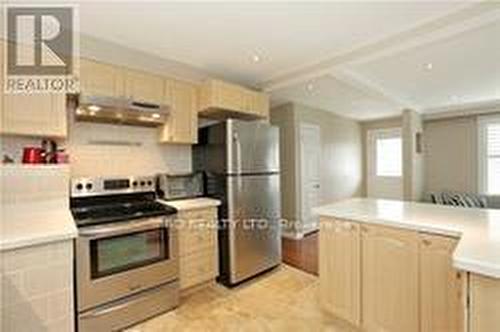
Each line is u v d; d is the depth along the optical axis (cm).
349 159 623
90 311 203
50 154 226
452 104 530
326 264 233
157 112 270
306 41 257
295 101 469
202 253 284
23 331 157
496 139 535
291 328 219
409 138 523
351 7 205
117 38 246
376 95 423
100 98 231
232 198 295
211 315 240
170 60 295
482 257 114
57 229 172
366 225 204
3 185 203
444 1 201
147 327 223
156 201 283
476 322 111
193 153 338
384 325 195
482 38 249
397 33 242
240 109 328
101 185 254
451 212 215
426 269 174
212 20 219
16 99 202
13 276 153
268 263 332
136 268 227
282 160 489
